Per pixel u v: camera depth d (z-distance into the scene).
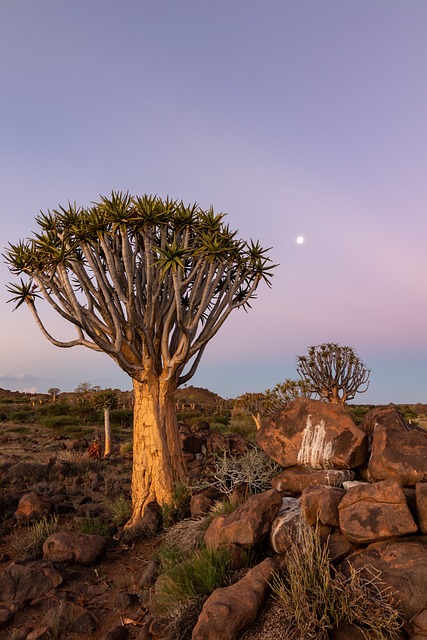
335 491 5.39
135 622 5.45
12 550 8.13
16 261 10.15
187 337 9.84
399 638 3.82
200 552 5.87
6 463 15.84
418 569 4.12
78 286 11.25
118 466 16.73
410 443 5.67
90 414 38.12
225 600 4.38
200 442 14.74
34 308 10.21
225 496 8.45
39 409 40.22
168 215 10.13
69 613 5.55
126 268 9.78
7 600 6.00
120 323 10.24
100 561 7.41
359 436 6.65
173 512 8.94
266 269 11.20
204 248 9.87
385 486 4.78
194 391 81.69
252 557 5.45
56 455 19.69
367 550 4.54
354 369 18.66
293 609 4.23
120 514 9.91
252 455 8.49
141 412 10.24
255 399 24.14
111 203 9.79
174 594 5.20
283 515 5.71
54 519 9.66
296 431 7.14
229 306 10.91
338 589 4.10
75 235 9.90
